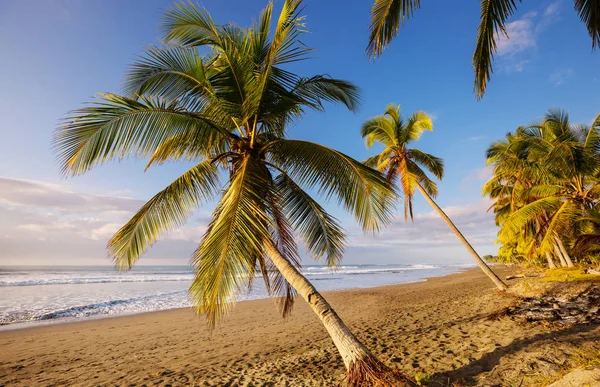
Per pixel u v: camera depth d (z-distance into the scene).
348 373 3.85
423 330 8.13
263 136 5.67
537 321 7.20
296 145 4.95
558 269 16.20
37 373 6.64
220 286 3.55
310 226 5.73
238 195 4.05
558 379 3.46
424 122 13.31
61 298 20.12
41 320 13.22
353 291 22.12
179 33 5.05
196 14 4.77
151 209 5.42
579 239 12.26
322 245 5.82
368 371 3.71
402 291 21.00
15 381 6.19
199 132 4.94
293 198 5.65
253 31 5.40
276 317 12.83
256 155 5.07
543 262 28.48
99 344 9.12
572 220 11.49
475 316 9.12
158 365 6.91
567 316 7.36
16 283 30.00
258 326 11.02
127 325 11.98
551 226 11.82
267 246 4.70
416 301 15.05
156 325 11.88
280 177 5.65
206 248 3.72
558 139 13.12
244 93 4.98
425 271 62.41
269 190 4.50
